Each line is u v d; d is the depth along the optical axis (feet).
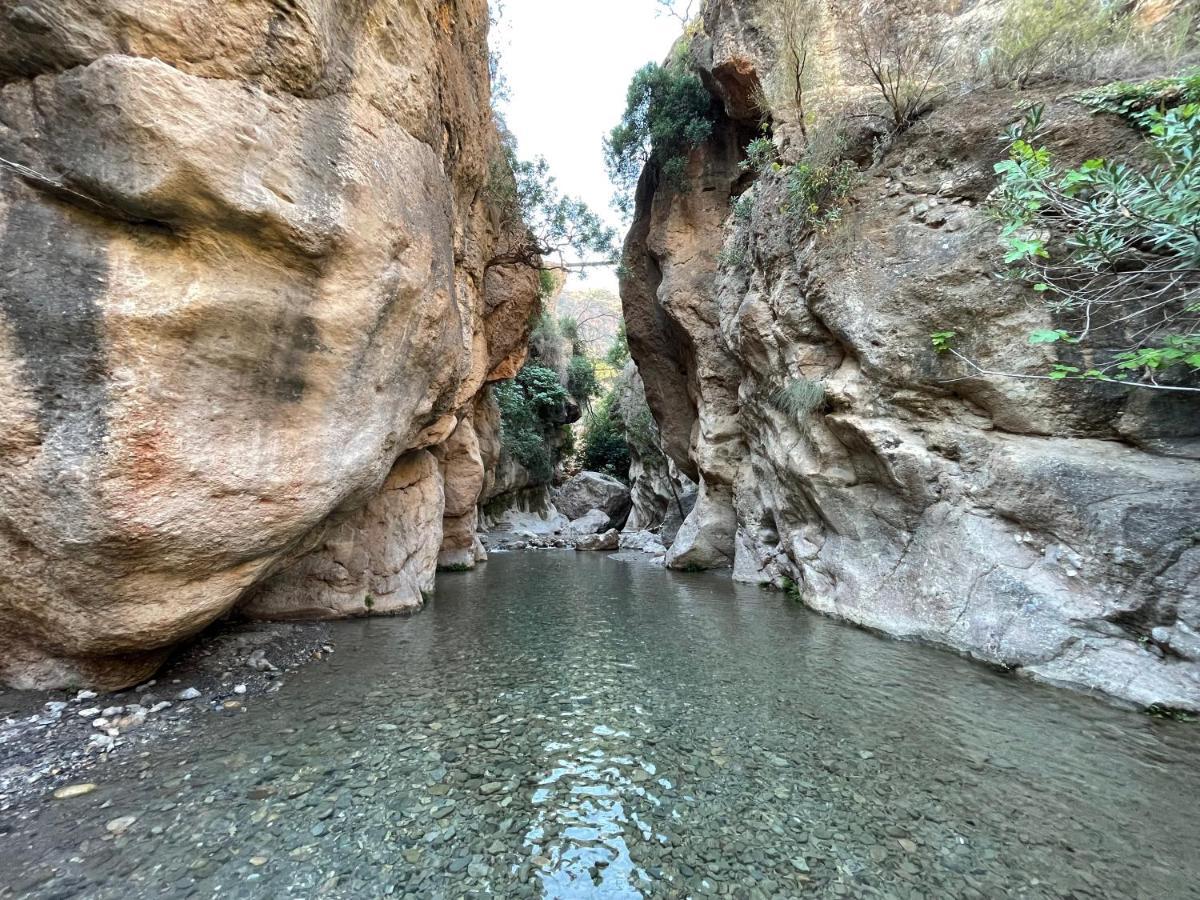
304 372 16.30
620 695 17.44
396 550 31.35
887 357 25.18
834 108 30.68
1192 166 11.19
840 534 29.04
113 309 12.24
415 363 21.72
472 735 14.48
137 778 11.78
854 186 27.50
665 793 11.82
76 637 14.05
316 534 20.97
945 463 23.03
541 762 13.09
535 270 50.70
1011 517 20.39
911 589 23.80
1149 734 14.25
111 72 11.56
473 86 31.76
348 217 16.29
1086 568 17.95
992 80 24.44
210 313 13.60
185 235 13.30
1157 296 18.10
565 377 116.16
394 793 11.62
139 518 12.79
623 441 121.90
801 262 30.68
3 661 14.64
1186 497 16.44
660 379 60.29
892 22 30.35
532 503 100.99
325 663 20.31
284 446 16.01
